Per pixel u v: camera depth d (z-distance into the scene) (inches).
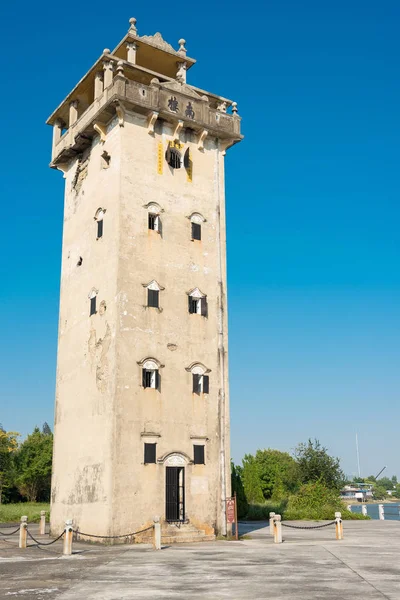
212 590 634.8
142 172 1380.4
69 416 1392.7
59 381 1475.1
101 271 1358.3
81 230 1496.1
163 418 1266.0
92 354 1332.4
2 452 3009.4
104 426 1230.3
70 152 1572.3
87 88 1566.2
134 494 1189.7
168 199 1406.3
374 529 1526.8
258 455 3125.0
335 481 2343.8
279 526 1165.1
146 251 1339.8
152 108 1392.7
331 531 1471.5
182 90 1492.4
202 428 1316.4
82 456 1299.2
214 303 1417.3
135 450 1213.1
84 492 1264.8
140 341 1278.3
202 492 1279.5
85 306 1405.0
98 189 1437.0
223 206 1501.0
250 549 1045.2
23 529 1122.7
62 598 595.2
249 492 2466.8
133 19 1476.4
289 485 2812.5
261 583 679.1
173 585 668.1
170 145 1439.5
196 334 1365.7
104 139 1438.2
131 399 1235.2
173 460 1255.5
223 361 1389.0
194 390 1332.4
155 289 1330.0
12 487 3117.6
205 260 1429.6
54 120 1696.6
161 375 1286.9
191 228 1428.4
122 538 1152.2
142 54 1539.1
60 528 1348.4
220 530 1280.8
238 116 1552.7
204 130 1485.0
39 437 3299.7
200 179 1477.6
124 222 1323.8
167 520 1219.9
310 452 2412.6
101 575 749.9
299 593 614.5
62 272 1568.7
